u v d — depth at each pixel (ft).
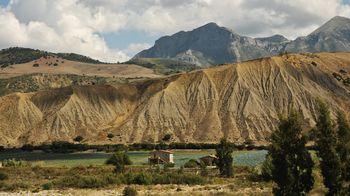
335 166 103.55
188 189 187.52
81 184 207.41
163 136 617.62
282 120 110.93
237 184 198.39
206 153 503.20
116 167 277.03
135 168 302.45
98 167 303.89
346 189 103.09
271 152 111.14
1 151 597.52
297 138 109.40
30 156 510.58
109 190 190.19
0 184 212.64
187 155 481.05
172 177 222.48
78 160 431.84
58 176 270.26
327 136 105.09
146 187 199.62
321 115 106.63
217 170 281.74
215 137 601.21
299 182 108.47
